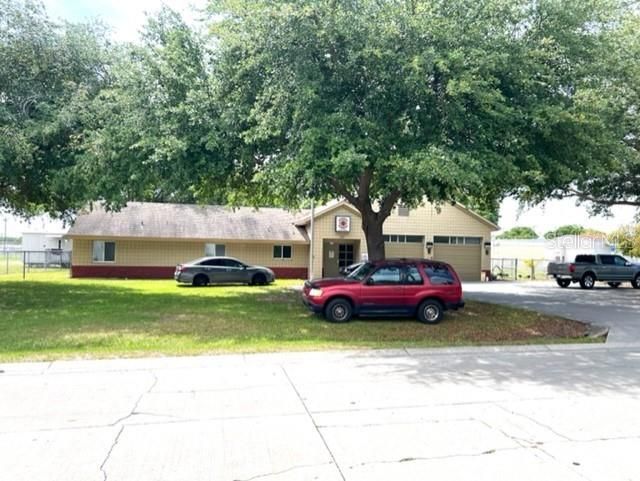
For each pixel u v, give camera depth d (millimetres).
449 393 6625
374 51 10641
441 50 11070
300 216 32906
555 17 12031
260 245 30922
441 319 12812
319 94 11227
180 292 20266
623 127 14227
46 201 18297
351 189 16203
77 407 5926
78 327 11258
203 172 13211
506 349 9828
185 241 29703
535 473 4164
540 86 12195
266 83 12031
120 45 15430
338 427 5258
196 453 4566
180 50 13117
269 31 11070
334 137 10609
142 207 31250
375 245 15555
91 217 28938
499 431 5156
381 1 11586
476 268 31578
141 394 6504
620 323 13258
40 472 4160
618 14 14094
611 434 5098
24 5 14016
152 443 4797
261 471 4191
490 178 11234
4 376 7434
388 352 9359
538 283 29969
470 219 31391
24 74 14172
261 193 17312
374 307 12539
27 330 10805
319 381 7250
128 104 13031
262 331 11227
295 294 19625
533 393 6652
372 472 4168
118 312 13844
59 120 13438
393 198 15406
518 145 11859
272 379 7348
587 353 9570
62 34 14727
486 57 10680
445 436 5004
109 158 13164
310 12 10688
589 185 20922
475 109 11516
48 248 45844
